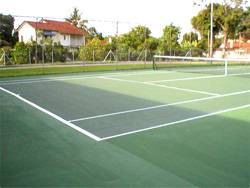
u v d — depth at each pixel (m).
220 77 16.62
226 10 36.62
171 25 38.53
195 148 5.20
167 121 6.98
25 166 4.49
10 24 37.50
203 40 39.97
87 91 11.38
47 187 3.86
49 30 45.44
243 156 4.84
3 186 3.89
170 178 4.08
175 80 15.01
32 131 6.23
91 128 6.43
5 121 7.01
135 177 4.11
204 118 7.27
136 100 9.61
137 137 5.80
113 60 27.58
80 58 26.67
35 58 23.61
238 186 3.87
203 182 3.97
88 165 4.51
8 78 15.87
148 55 28.41
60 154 4.95
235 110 8.17
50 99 9.73
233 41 47.00
